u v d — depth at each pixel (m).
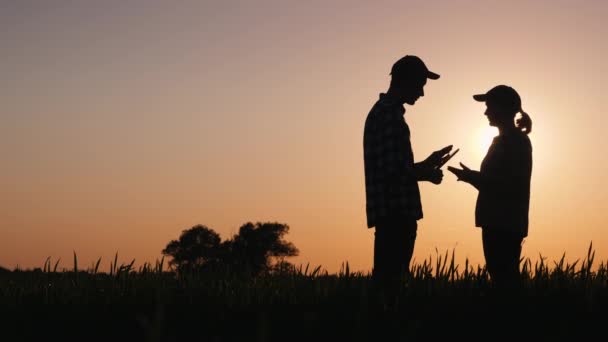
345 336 4.52
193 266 6.24
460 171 6.36
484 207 6.31
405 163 5.73
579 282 5.88
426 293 5.55
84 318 5.21
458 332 4.70
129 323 5.05
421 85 5.99
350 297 5.42
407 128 5.85
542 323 4.86
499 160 6.29
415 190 5.80
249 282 6.06
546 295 5.52
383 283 5.66
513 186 6.23
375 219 5.77
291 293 5.63
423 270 5.91
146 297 5.72
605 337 4.65
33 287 6.12
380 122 5.83
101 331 4.91
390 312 4.96
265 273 6.22
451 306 5.19
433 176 5.79
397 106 5.89
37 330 4.95
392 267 5.72
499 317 4.99
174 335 4.56
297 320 4.90
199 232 42.34
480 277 5.73
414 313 5.00
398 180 5.72
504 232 6.20
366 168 5.92
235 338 4.51
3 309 5.45
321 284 5.86
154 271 6.36
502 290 5.49
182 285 6.12
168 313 5.22
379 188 5.78
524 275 6.24
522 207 6.26
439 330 4.72
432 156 5.83
